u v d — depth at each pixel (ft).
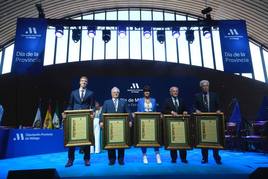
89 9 51.21
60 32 31.53
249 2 42.83
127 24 31.94
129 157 20.88
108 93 40.34
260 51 53.16
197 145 16.05
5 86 49.19
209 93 17.22
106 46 52.31
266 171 7.00
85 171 13.46
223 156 22.16
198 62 52.37
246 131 29.86
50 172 6.50
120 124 15.94
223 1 44.91
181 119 16.42
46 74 50.01
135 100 40.16
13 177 6.35
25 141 24.12
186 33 34.17
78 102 15.93
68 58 51.49
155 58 52.26
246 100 50.83
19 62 29.86
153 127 16.22
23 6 42.80
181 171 13.26
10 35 48.57
